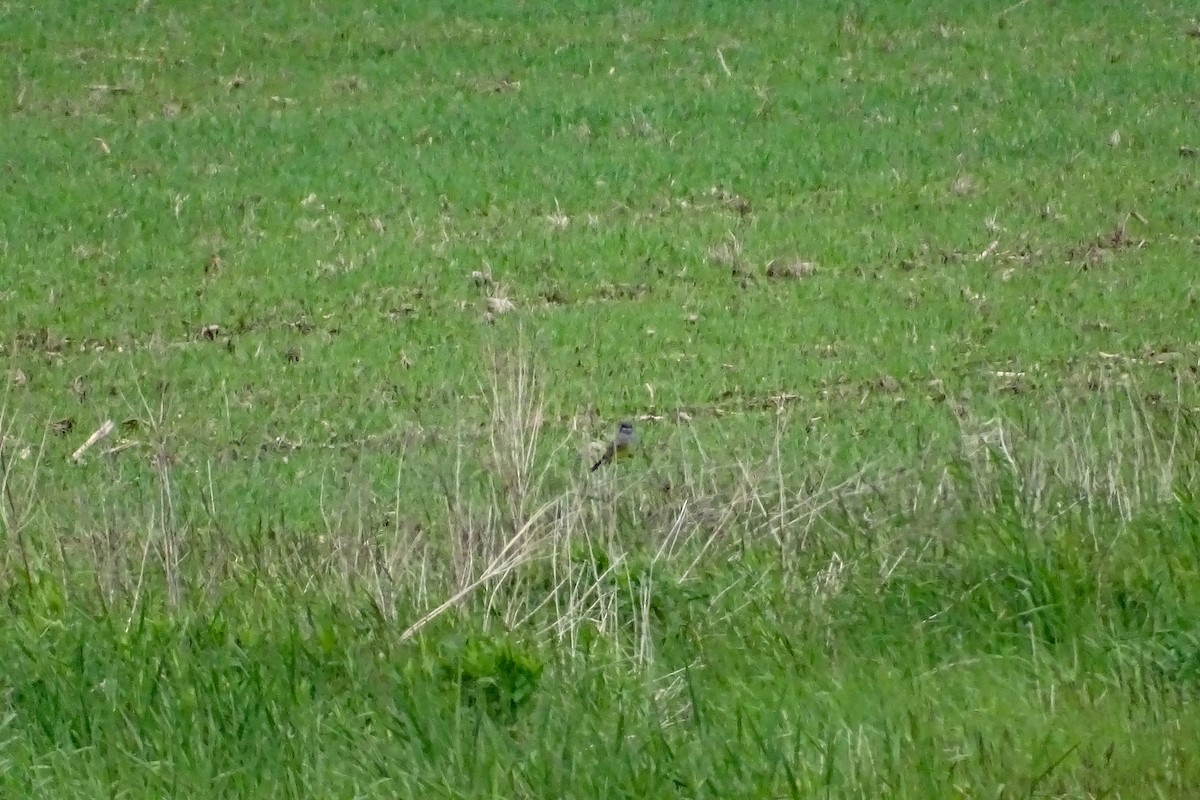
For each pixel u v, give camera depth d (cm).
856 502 3362
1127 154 7294
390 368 5328
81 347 5659
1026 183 6994
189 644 2791
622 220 6731
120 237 6669
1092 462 3259
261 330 5772
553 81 8250
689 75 8281
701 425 4694
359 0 9231
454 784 2367
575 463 4103
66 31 8850
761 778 2338
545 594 3020
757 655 2781
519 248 6425
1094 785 2330
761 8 9038
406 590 2973
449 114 7881
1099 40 8575
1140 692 2580
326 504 3928
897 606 2903
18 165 7412
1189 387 4738
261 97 8162
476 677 2661
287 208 6944
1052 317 5600
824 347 5400
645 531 3256
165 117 7950
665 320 5691
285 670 2691
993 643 2783
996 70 8256
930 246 6356
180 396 5153
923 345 5375
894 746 2417
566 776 2362
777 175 7156
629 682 2636
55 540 3253
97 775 2458
